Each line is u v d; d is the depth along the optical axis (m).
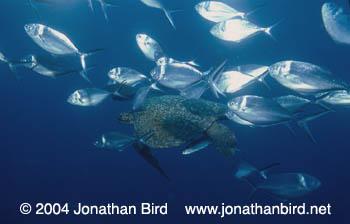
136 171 16.98
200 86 4.94
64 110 23.08
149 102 6.54
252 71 5.26
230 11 5.77
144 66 25.73
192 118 5.97
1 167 16.92
